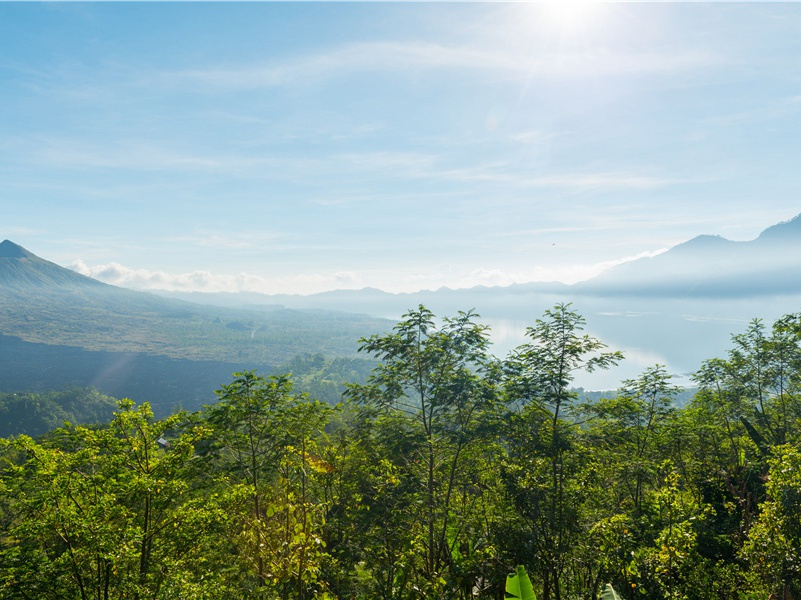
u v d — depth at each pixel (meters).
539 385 17.39
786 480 11.65
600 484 18.36
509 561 14.62
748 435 23.55
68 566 11.20
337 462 19.02
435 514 16.61
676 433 22.08
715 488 22.36
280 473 16.70
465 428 17.30
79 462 12.27
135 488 11.73
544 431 17.12
